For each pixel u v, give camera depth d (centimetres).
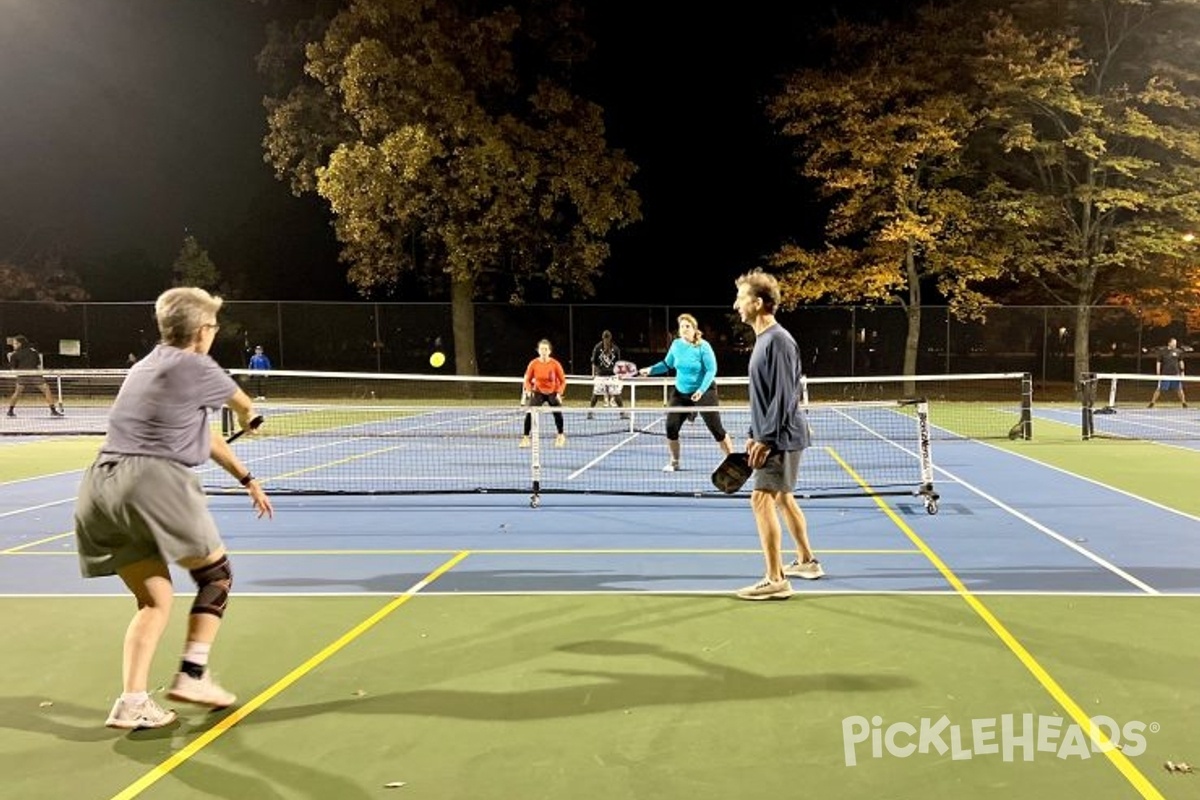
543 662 535
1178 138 2673
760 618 615
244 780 395
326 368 3138
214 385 454
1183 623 599
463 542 871
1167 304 2891
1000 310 3036
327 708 472
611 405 2217
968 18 2697
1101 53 2800
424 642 574
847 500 1081
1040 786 384
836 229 2784
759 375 628
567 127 2744
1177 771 396
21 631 607
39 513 1054
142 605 461
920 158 2739
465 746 427
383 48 2558
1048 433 1861
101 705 482
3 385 3091
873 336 3039
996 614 621
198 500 449
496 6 2808
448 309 3136
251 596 683
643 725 447
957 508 1024
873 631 585
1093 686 491
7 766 411
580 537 888
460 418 2300
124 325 3167
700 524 948
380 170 2580
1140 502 1058
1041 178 2836
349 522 977
